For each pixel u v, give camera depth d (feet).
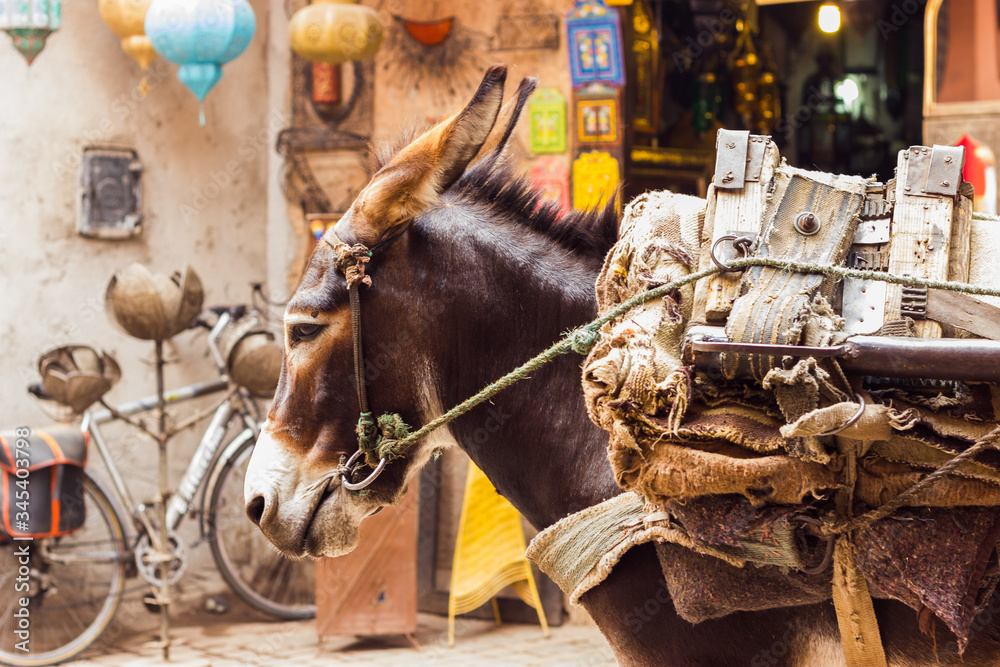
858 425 4.51
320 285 5.97
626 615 5.58
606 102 15.40
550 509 6.02
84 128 15.84
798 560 4.94
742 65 19.44
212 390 15.89
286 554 6.15
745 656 5.40
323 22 15.23
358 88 17.31
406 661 14.25
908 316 4.76
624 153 15.69
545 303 5.92
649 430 4.86
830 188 5.12
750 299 4.76
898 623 5.12
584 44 15.34
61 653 14.19
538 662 14.05
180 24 14.11
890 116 22.09
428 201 5.84
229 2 14.29
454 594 14.85
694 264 5.19
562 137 15.65
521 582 15.25
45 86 15.33
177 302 14.25
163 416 14.78
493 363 5.98
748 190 5.16
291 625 16.30
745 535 4.92
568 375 5.89
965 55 16.81
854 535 4.85
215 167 17.63
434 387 6.04
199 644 15.21
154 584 14.62
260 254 18.39
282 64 18.02
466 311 5.94
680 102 19.27
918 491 4.63
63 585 15.43
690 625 5.45
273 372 15.23
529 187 6.29
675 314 5.01
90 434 15.23
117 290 14.07
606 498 5.74
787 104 22.36
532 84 6.29
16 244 15.02
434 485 16.63
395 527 14.99
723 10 19.17
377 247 5.90
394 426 5.92
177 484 17.16
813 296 4.76
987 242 4.95
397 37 16.88
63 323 15.58
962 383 4.65
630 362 4.90
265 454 6.20
